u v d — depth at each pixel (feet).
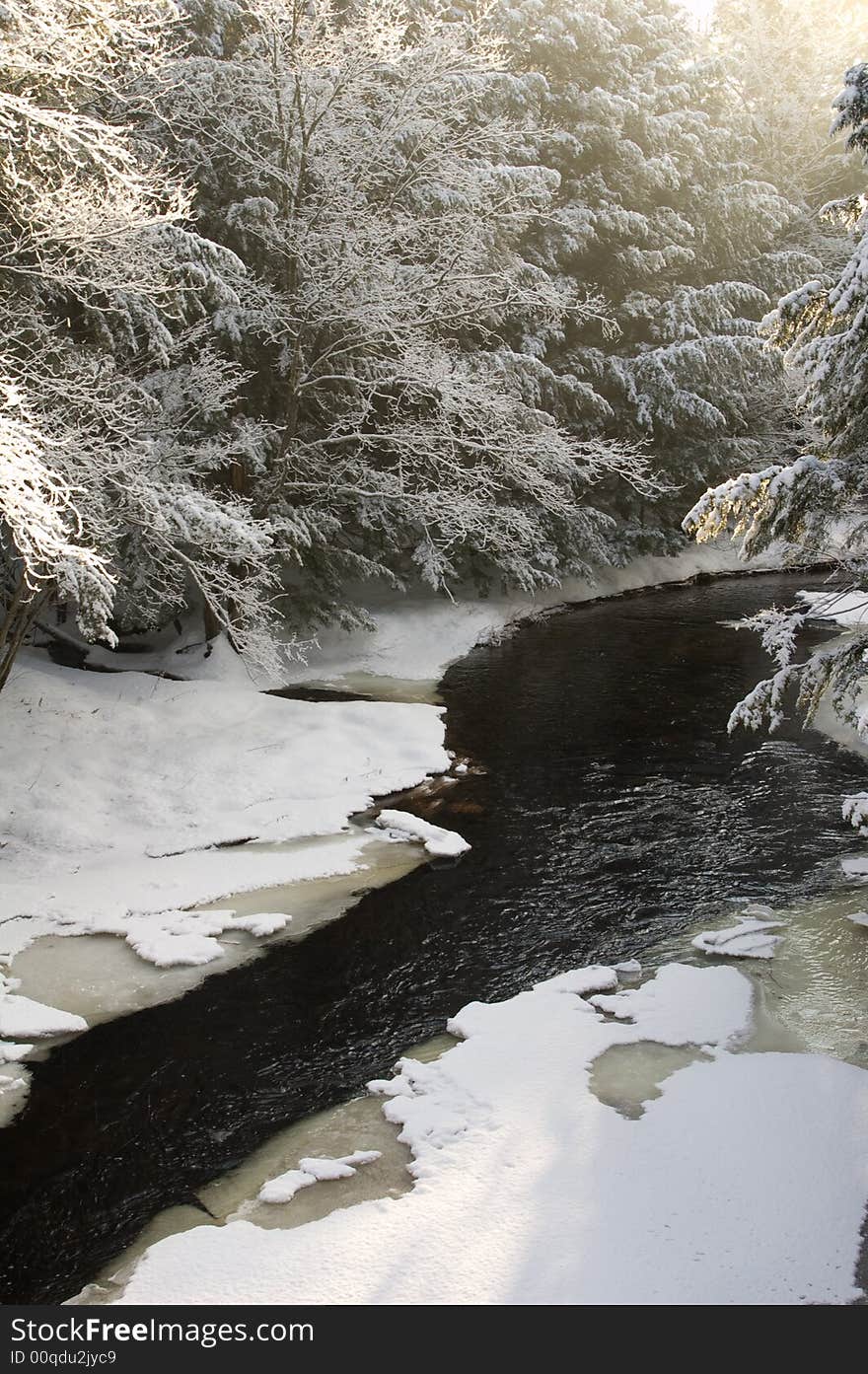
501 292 55.52
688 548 84.89
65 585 29.30
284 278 48.96
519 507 63.62
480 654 56.34
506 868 28.37
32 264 30.73
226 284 41.22
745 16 118.93
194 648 49.96
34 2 25.84
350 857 29.30
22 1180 16.22
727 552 87.04
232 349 46.88
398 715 41.52
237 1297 12.82
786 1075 17.47
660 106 83.05
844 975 21.54
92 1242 14.73
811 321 23.93
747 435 88.12
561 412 67.46
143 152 41.55
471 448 53.06
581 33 74.33
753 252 89.35
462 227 51.78
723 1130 15.87
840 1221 13.79
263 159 47.37
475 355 59.06
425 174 50.70
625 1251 13.25
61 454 30.83
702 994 20.72
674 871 27.81
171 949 23.66
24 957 23.62
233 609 48.42
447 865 28.68
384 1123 17.10
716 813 31.99
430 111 50.93
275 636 52.90
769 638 25.08
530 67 74.64
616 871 27.94
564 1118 16.47
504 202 53.78
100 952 23.91
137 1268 13.47
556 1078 17.75
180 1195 15.67
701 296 77.36
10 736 34.06
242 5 50.62
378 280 47.98
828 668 24.41
